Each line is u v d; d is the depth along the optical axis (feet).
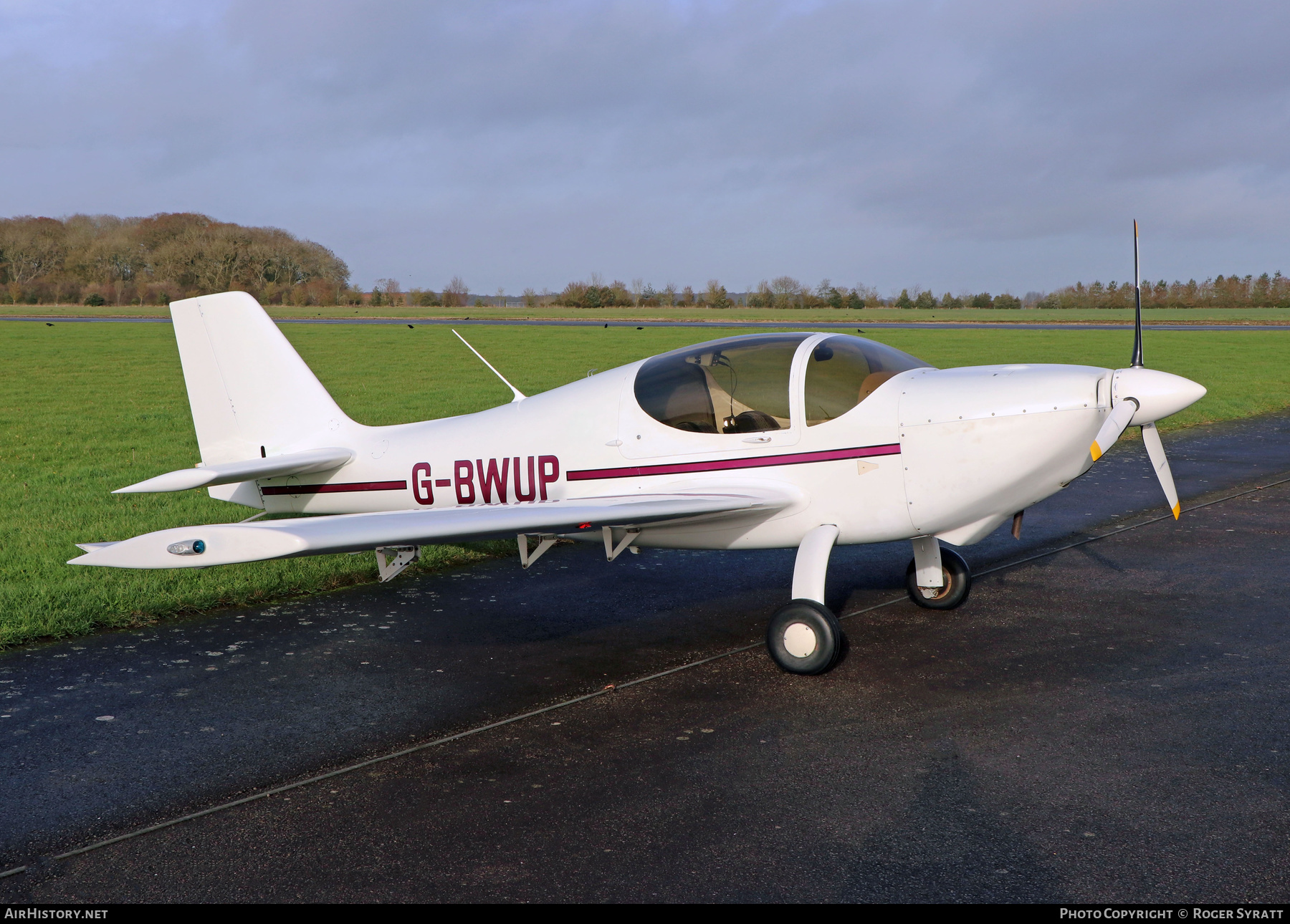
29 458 33.65
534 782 10.47
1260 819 9.32
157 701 13.07
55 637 15.87
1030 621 16.21
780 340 15.42
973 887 8.26
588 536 16.25
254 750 11.44
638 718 12.29
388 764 11.00
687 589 18.75
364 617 17.13
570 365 76.69
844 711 12.35
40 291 301.43
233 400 19.11
